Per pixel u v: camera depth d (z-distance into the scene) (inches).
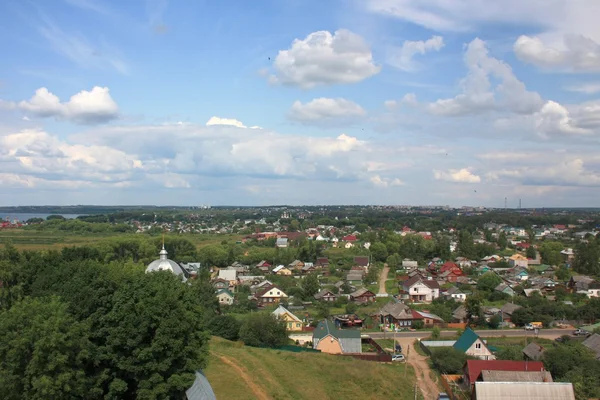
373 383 2306.8
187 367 1684.3
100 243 6461.6
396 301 4220.0
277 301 4768.7
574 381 2300.7
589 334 3356.3
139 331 1627.7
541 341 3307.1
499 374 2247.8
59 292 1951.3
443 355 2640.3
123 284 1793.8
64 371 1477.6
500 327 3750.0
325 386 2234.3
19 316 1539.1
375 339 3378.4
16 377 1462.8
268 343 2930.6
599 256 6131.9
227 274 5930.1
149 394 1581.0
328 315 4065.0
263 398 1961.1
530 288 4982.8
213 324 3043.8
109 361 1652.3
